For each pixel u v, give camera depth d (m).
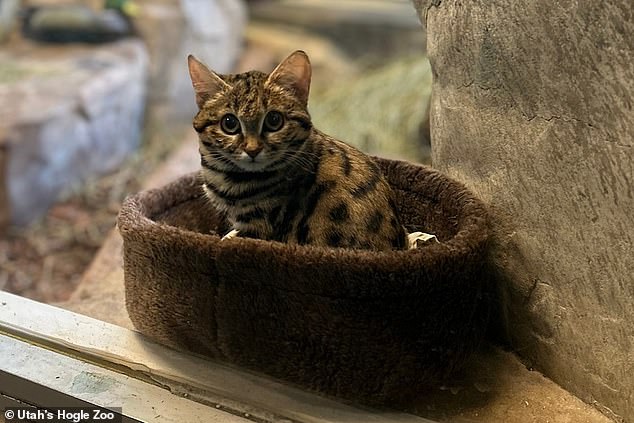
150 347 1.44
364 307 1.18
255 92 1.43
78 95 3.50
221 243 1.21
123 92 3.91
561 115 1.21
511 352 1.48
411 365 1.23
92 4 4.46
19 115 3.19
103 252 2.18
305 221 1.44
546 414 1.30
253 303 1.23
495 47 1.30
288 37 5.62
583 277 1.25
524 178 1.32
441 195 1.49
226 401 1.32
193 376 1.35
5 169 3.06
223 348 1.32
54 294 2.54
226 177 1.47
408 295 1.18
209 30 4.79
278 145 1.41
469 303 1.26
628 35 1.06
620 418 1.24
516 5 1.23
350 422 1.25
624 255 1.16
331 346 1.22
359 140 3.31
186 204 1.66
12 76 3.69
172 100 4.50
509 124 1.33
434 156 1.59
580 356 1.30
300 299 1.20
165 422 1.28
